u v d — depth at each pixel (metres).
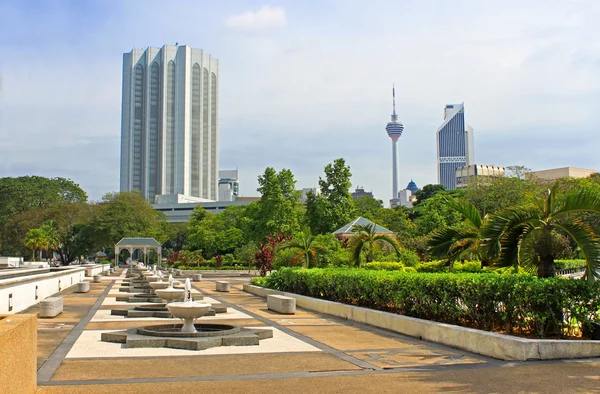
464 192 65.50
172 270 57.25
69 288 31.81
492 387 7.93
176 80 190.00
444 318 13.12
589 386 7.93
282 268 26.80
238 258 64.06
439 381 8.35
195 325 13.81
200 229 78.88
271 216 58.28
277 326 15.23
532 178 64.50
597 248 12.11
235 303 23.05
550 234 12.81
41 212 77.69
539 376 8.59
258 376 8.70
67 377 8.48
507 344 10.10
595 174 69.06
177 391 7.64
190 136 190.38
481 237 13.95
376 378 8.59
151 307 18.42
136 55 191.50
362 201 90.94
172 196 168.25
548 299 10.58
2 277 19.86
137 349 11.07
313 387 7.96
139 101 190.00
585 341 10.13
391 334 13.65
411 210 94.00
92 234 78.19
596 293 10.55
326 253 28.81
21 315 6.92
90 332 13.70
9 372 5.72
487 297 11.76
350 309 16.70
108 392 7.54
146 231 82.75
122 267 80.88
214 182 197.00
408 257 29.59
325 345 11.88
